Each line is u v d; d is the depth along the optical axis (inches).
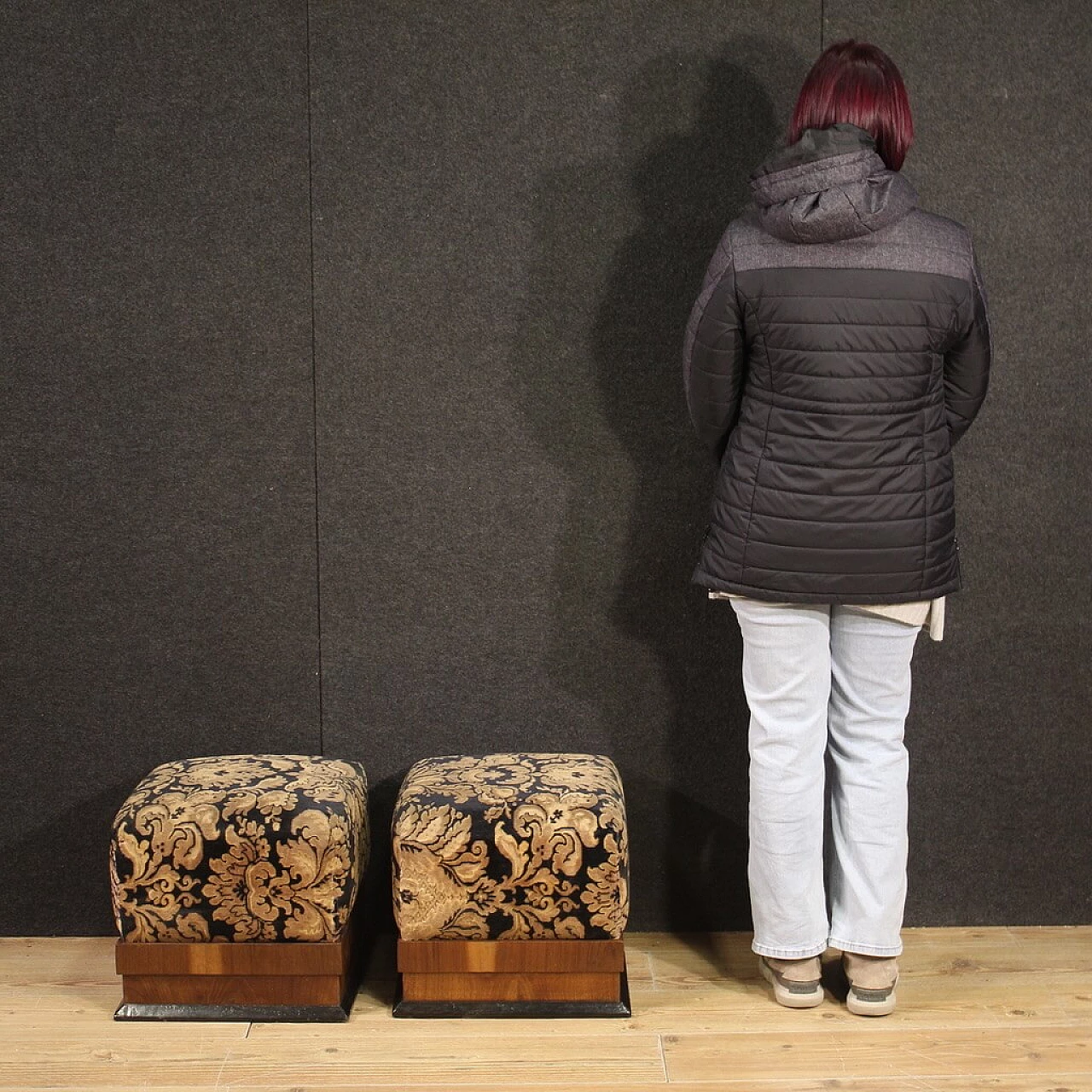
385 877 105.5
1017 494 103.0
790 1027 90.7
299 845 88.2
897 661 90.4
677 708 104.6
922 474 85.6
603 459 102.2
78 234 99.8
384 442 101.9
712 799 105.7
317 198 99.4
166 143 99.0
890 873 91.4
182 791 90.7
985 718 105.3
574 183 99.5
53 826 105.4
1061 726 105.4
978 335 86.7
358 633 103.7
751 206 88.4
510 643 104.0
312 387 101.3
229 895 89.0
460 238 100.0
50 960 101.7
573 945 90.2
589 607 103.7
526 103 98.7
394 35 98.0
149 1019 90.6
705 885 106.3
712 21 98.2
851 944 92.1
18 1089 82.0
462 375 101.3
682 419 101.7
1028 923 106.7
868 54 84.9
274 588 103.2
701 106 98.9
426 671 104.2
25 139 99.0
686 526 102.7
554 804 88.6
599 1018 91.3
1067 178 99.9
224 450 101.9
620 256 100.2
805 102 85.0
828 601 86.4
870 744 92.0
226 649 103.8
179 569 103.0
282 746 104.7
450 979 91.0
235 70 98.3
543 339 101.0
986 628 104.3
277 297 100.3
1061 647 104.6
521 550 103.0
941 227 84.4
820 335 83.3
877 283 82.9
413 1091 81.8
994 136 99.4
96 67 98.2
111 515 102.5
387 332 100.8
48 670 103.9
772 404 85.9
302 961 90.0
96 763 104.8
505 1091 82.0
